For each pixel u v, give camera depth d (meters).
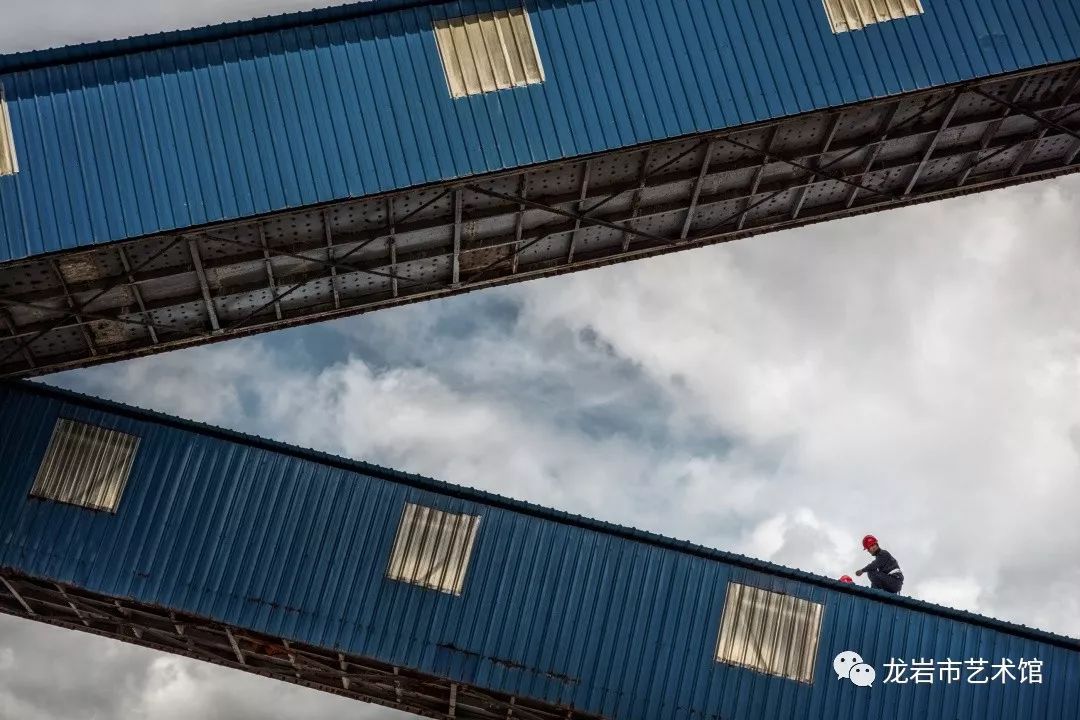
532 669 24.14
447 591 24.44
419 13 23.88
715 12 24.53
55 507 23.92
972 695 24.70
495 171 23.06
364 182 22.67
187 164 22.39
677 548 25.11
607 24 24.25
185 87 22.84
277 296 24.94
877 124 25.41
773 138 24.58
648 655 24.38
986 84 24.73
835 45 24.47
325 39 23.48
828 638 24.80
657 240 26.84
